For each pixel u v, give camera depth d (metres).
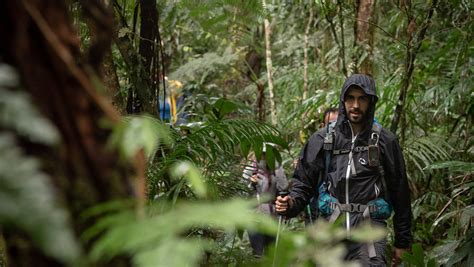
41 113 0.94
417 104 4.29
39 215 0.71
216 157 2.60
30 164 0.74
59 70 0.95
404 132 4.04
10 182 0.71
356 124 3.03
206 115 3.42
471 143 3.94
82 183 0.97
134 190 1.02
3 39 0.93
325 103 4.60
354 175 2.98
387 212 3.04
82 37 1.79
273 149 2.85
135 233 0.77
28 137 0.90
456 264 2.96
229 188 2.58
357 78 3.01
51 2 0.98
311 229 0.93
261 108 5.80
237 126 2.58
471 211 2.95
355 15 4.27
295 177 3.19
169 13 3.07
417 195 4.29
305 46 5.91
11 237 0.96
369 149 3.00
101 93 1.03
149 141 0.88
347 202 2.99
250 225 0.85
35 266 0.97
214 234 2.44
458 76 4.05
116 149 1.00
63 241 0.71
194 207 0.81
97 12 1.12
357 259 2.86
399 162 3.04
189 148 2.41
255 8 2.87
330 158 3.06
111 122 0.97
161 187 2.38
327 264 0.89
